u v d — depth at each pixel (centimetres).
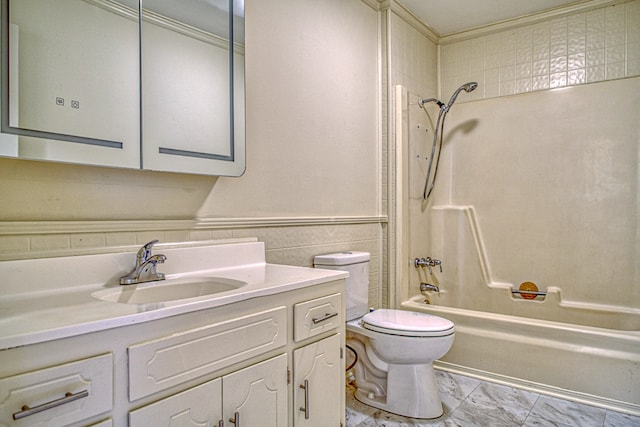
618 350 194
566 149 271
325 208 214
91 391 77
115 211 128
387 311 211
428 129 297
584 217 265
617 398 192
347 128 230
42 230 111
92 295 106
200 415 96
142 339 85
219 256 150
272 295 117
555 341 210
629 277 251
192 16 146
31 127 107
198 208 152
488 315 232
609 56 255
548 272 277
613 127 256
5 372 67
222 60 156
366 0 244
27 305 92
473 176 305
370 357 203
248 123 172
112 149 123
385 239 257
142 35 131
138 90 130
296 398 125
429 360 185
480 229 302
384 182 257
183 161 143
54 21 111
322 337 137
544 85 278
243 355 107
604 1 254
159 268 133
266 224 178
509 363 220
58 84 112
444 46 315
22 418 68
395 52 261
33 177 111
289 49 192
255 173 175
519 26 285
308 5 204
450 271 304
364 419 185
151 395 87
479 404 199
